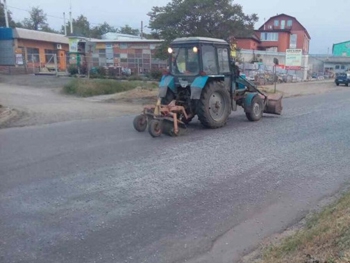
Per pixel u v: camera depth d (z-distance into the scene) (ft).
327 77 140.97
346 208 11.98
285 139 24.77
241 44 130.31
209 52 28.25
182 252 10.56
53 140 23.82
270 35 156.04
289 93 64.28
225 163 18.98
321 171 17.76
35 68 93.91
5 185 15.49
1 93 49.88
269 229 11.93
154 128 24.95
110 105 42.37
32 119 31.86
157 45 70.90
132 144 22.91
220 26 58.65
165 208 13.43
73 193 14.70
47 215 12.73
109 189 15.16
